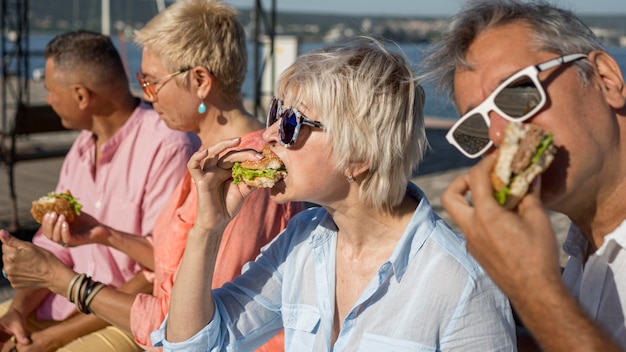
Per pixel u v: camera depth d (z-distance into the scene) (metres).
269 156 2.18
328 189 2.07
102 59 3.61
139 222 3.62
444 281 1.97
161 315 2.77
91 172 3.79
